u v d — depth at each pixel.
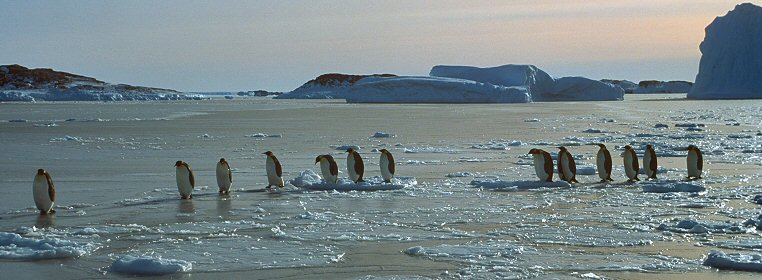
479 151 39.00
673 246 15.22
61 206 20.98
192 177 22.38
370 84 159.25
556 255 14.52
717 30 162.62
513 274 13.12
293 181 25.81
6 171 29.73
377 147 41.69
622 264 13.76
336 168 25.19
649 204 20.77
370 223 18.03
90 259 14.35
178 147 41.53
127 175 28.45
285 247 15.33
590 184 25.66
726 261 13.48
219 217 19.00
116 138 48.66
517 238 16.19
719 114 84.38
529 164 32.44
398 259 14.31
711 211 19.44
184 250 15.08
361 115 86.00
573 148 40.62
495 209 20.05
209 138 48.69
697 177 26.67
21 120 75.00
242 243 15.70
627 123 67.88
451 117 80.38
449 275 13.08
